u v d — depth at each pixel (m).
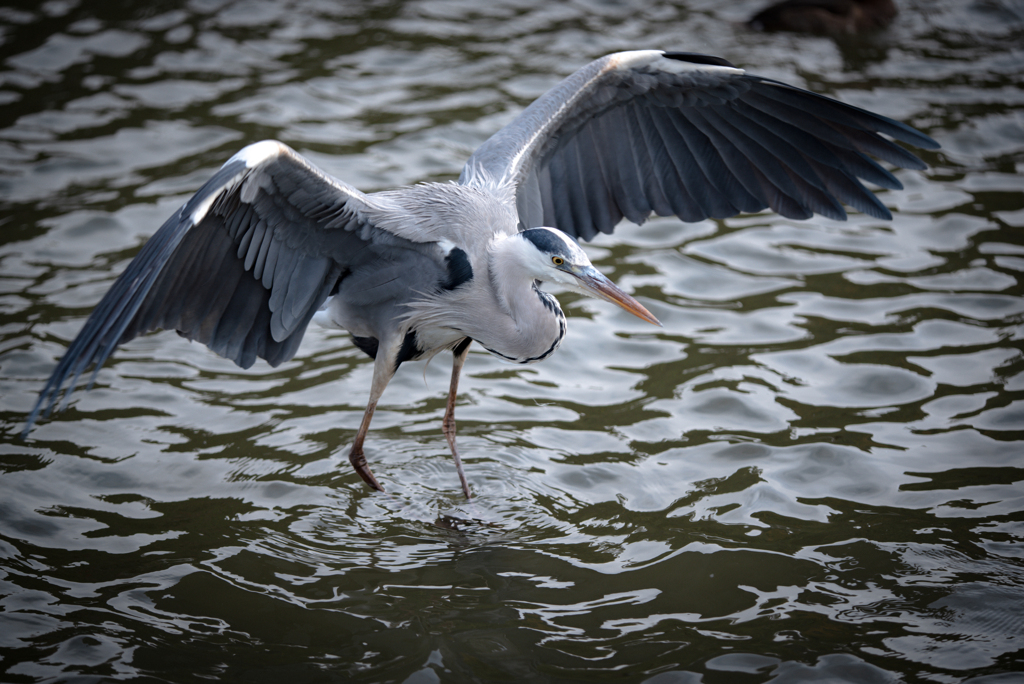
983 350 12.19
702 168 10.47
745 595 8.60
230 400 11.69
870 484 10.08
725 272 14.28
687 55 9.59
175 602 8.49
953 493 9.89
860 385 11.69
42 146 16.62
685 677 7.59
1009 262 14.05
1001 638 7.97
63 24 20.81
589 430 11.16
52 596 8.49
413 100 18.41
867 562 8.98
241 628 8.18
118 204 15.16
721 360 12.32
